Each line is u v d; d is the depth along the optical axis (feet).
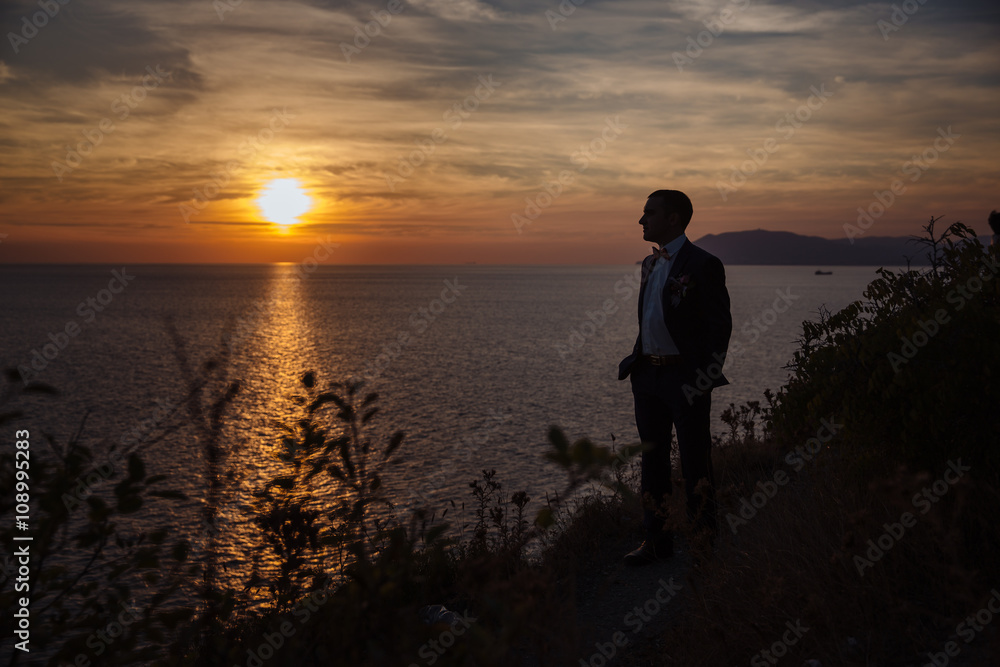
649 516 13.39
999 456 9.23
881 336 10.88
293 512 6.13
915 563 9.04
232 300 391.86
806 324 12.95
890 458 10.53
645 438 13.50
